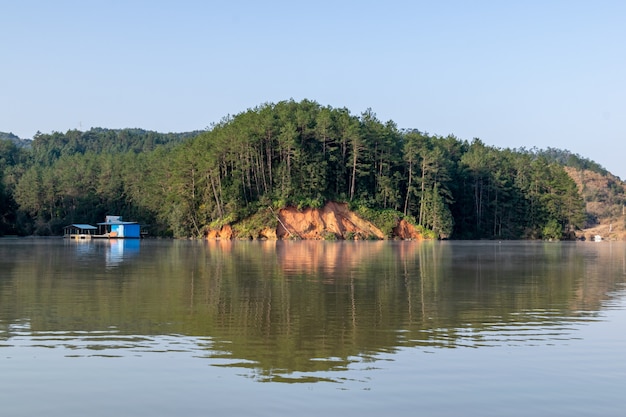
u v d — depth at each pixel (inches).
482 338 879.7
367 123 6486.2
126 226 5866.1
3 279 1652.3
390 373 690.8
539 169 7396.7
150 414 563.8
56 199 7234.3
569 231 7485.2
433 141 7682.1
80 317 1029.2
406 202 6274.6
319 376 676.7
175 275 1798.7
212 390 627.2
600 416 565.9
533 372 698.8
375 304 1201.4
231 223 5733.3
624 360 753.6
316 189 5836.6
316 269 2047.2
